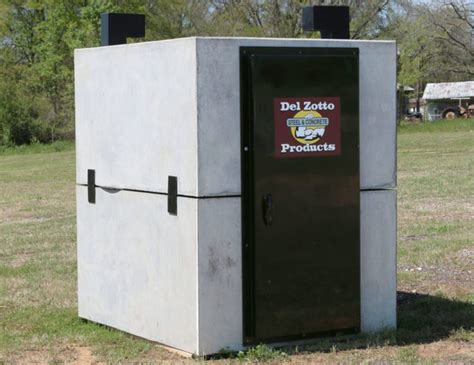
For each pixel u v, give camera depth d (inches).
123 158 277.1
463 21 2274.9
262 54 250.8
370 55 269.0
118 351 263.0
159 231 263.4
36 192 856.9
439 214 574.9
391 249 276.5
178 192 254.2
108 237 287.6
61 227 581.0
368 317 274.7
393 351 256.1
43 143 1791.3
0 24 2118.6
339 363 242.4
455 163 978.1
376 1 2042.3
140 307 275.1
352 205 264.5
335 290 264.5
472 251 431.5
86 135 294.2
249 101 249.6
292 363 243.8
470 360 246.7
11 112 1765.5
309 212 258.4
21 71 1975.9
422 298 329.1
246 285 254.2
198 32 2068.2
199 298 249.1
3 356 263.0
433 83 2765.7
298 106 255.1
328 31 284.4
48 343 277.1
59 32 1875.0
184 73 249.0
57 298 350.3
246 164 251.6
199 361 247.0
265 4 1990.7
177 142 253.6
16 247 497.0
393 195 275.4
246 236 253.1
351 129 263.3
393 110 273.6
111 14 290.2
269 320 255.8
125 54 272.8
